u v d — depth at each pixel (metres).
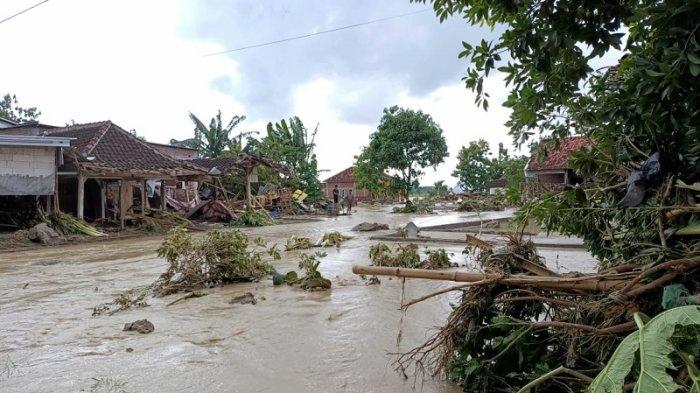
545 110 4.55
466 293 3.88
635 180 3.75
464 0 4.09
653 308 3.20
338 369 4.36
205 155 41.28
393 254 10.81
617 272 3.53
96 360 4.72
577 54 3.59
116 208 23.28
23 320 6.29
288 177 35.25
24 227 18.44
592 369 3.22
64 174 19.20
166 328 5.80
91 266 11.20
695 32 2.79
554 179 23.11
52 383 4.17
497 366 3.62
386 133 40.66
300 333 5.48
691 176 3.71
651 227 3.71
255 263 8.90
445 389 3.87
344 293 7.50
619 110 3.61
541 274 3.82
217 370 4.41
